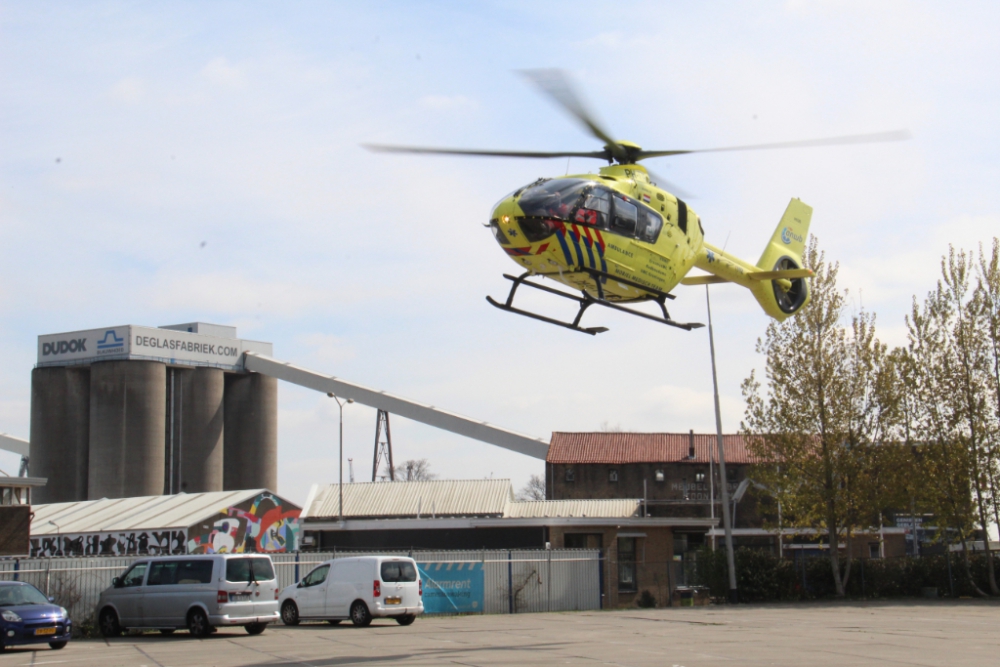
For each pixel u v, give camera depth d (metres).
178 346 90.44
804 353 44.28
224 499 46.12
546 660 16.98
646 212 21.61
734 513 56.44
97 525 45.12
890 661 16.45
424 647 20.30
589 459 64.31
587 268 20.56
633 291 22.33
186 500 47.41
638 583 45.16
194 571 25.19
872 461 43.78
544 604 38.69
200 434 90.94
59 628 22.62
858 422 44.16
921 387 44.69
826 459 43.72
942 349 44.69
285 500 48.00
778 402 44.34
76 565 28.44
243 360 96.31
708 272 26.81
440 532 47.38
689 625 27.75
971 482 43.88
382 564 28.16
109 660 18.66
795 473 43.78
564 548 44.09
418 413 77.00
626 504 53.00
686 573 47.81
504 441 70.31
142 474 85.25
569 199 20.16
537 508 53.53
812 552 53.81
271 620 25.53
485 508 53.38
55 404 90.06
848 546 44.03
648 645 20.44
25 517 37.12
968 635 22.75
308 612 28.72
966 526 43.84
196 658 18.62
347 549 49.28
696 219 23.67
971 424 43.78
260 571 25.58
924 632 23.86
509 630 25.95
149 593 25.56
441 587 36.47
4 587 23.59
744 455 63.50
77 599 28.19
